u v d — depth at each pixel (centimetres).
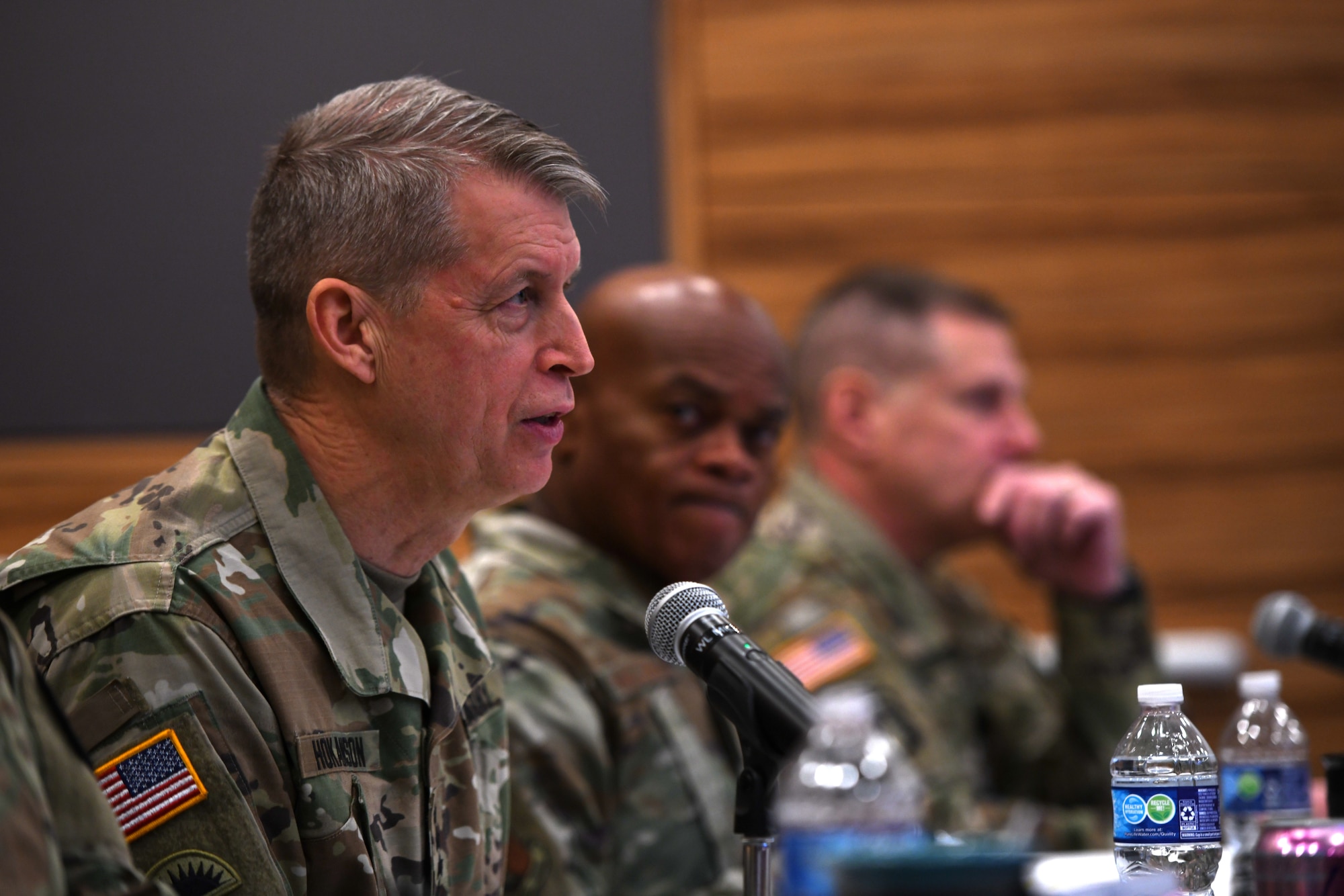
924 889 276
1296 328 1144
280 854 346
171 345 1012
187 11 1020
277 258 376
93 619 345
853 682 709
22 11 1005
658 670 543
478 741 413
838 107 1123
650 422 546
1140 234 1138
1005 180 1131
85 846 264
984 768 807
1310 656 573
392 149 370
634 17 1080
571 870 496
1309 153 1148
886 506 835
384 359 368
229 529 365
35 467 998
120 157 1012
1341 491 1138
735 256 1111
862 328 841
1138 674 820
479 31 1057
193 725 340
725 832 533
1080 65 1138
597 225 409
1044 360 1130
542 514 574
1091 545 821
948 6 1132
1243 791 514
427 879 373
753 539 764
